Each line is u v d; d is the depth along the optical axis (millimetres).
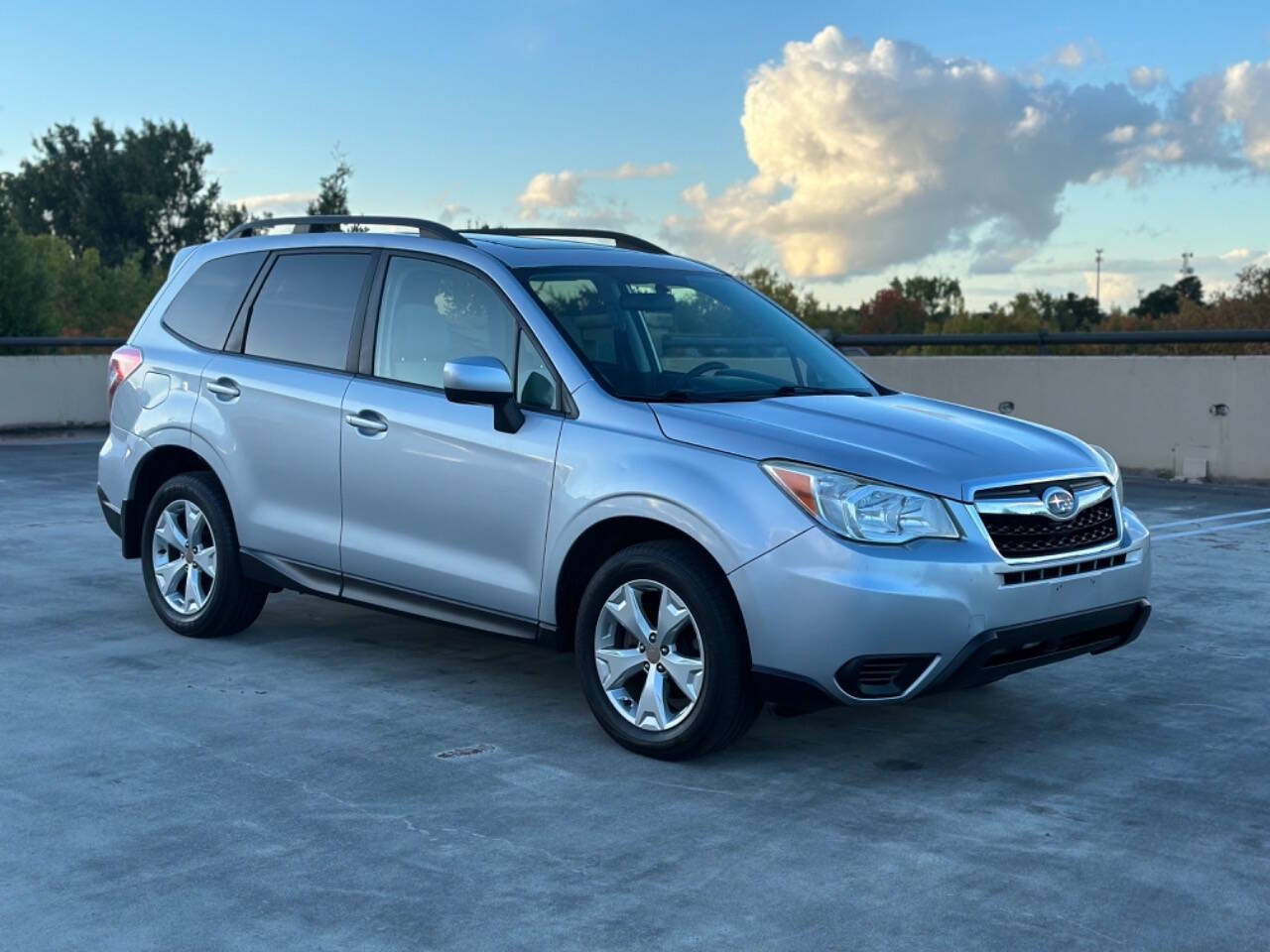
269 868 3715
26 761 4594
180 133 83062
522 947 3260
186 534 6398
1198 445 12836
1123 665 6121
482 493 5168
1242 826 4129
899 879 3691
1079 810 4258
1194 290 47531
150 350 6578
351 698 5430
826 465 4438
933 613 4344
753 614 4441
